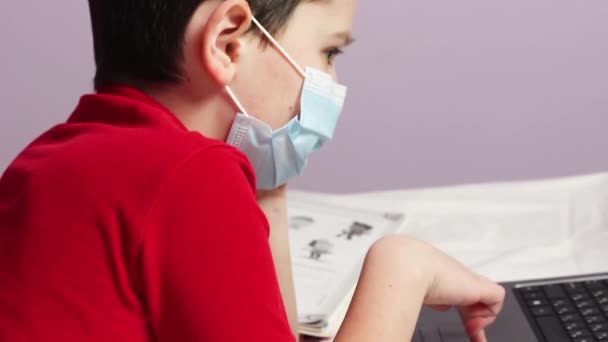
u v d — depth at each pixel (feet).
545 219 4.21
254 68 2.61
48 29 6.80
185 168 2.17
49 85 6.93
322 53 2.70
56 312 2.15
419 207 4.45
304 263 3.77
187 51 2.51
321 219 4.27
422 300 2.66
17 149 7.06
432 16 6.65
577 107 6.73
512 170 6.94
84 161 2.23
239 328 2.11
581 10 6.55
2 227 2.30
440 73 6.77
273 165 2.81
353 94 6.86
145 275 2.12
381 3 6.65
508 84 6.75
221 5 2.46
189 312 2.11
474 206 4.41
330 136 2.84
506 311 3.19
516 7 6.58
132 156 2.21
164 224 2.14
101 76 2.67
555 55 6.65
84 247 2.16
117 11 2.58
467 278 2.82
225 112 2.63
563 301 3.23
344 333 2.52
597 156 6.82
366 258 2.73
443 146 6.94
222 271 2.12
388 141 6.96
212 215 2.14
